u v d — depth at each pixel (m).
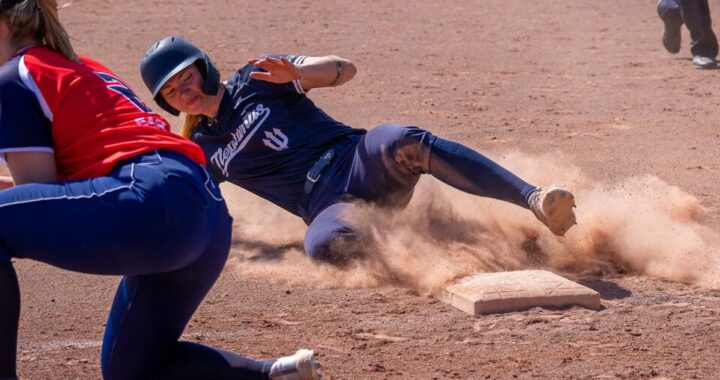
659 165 31.64
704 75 51.12
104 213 11.87
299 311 18.80
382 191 21.42
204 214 12.42
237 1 91.81
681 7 54.16
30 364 16.23
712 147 34.56
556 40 65.88
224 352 12.99
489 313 18.19
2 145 12.02
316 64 21.59
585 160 32.31
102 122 12.39
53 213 11.84
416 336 17.17
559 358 15.88
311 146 21.91
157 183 12.04
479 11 84.44
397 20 78.12
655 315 17.97
